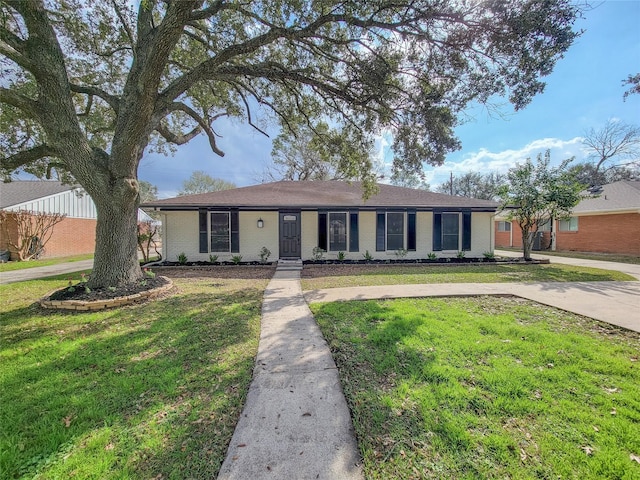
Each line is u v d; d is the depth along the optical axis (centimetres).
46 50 515
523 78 501
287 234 1178
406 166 709
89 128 965
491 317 461
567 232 1625
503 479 170
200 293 649
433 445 197
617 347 350
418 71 601
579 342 364
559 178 1055
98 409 237
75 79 841
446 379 279
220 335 398
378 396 254
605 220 1449
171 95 648
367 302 563
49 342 377
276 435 207
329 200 1178
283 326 434
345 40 615
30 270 1059
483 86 548
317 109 860
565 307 517
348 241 1185
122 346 362
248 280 812
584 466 179
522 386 265
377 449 194
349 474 174
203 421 224
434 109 594
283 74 675
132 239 656
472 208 1185
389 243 1202
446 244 1217
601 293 624
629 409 233
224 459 186
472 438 202
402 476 173
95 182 584
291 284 753
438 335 385
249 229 1162
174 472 176
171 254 1130
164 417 229
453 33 521
